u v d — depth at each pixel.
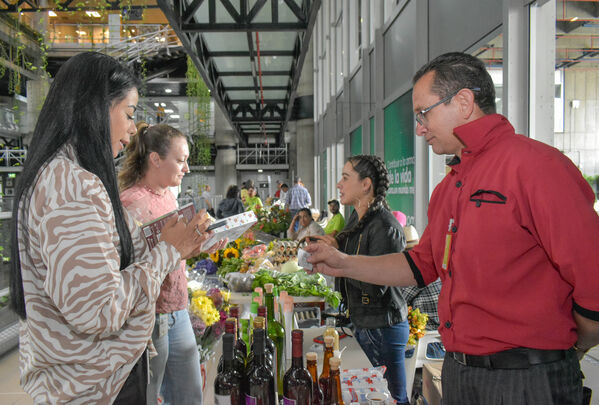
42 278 0.93
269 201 15.29
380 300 1.99
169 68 16.81
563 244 0.96
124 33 14.02
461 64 1.19
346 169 2.19
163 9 5.27
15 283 0.95
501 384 1.07
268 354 1.27
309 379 1.14
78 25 14.23
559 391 1.04
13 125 11.41
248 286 2.83
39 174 0.92
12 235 0.94
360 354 1.85
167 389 1.87
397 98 5.20
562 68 2.87
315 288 2.71
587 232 0.94
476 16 3.11
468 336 1.12
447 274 1.20
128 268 0.98
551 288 1.03
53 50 14.40
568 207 0.96
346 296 2.10
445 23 3.71
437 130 1.22
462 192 1.18
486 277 1.08
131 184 1.87
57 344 0.93
